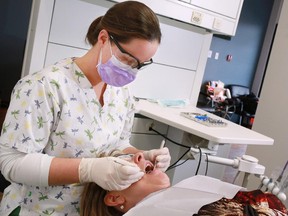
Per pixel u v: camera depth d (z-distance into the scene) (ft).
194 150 5.11
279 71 7.99
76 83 3.36
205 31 8.27
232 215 2.56
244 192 3.02
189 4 7.36
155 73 7.86
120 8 3.19
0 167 3.13
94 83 3.50
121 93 3.91
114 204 3.16
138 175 3.01
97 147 3.50
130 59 3.23
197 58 8.40
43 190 3.39
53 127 3.28
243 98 20.07
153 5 6.87
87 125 3.41
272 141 5.91
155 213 2.56
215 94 19.48
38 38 6.14
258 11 21.88
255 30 22.16
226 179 9.29
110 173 2.94
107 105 3.67
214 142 5.45
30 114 3.05
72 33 6.46
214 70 21.20
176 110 7.08
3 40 11.93
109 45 3.22
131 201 3.10
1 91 12.09
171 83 8.19
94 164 3.07
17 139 3.01
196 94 8.73
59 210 3.46
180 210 2.59
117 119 3.82
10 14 11.77
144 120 6.78
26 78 3.20
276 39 8.16
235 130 6.10
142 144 6.89
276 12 22.21
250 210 2.67
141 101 7.39
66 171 3.06
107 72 3.31
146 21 3.08
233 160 4.72
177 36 7.89
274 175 4.41
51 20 6.19
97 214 3.27
